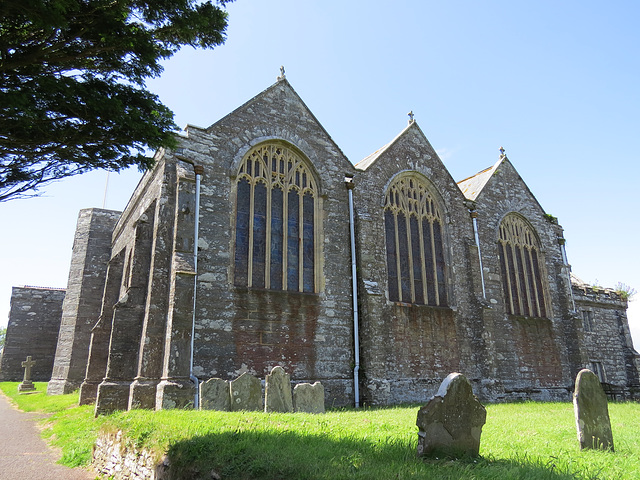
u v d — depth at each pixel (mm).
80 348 27250
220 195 17828
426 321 21625
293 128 20547
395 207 22891
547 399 24578
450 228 24250
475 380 22047
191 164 17562
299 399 13820
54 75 8820
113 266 22062
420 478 5934
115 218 30578
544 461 7117
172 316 15047
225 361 16156
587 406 8625
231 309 16859
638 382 31891
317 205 20344
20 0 7086
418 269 22766
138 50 9133
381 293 20312
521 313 26125
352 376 18688
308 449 7562
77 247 29922
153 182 18906
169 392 14062
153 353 15117
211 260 16922
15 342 37719
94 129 8992
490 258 25484
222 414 11156
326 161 21094
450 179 25297
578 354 26391
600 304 32906
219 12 9859
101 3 8258
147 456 8172
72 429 14125
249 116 19531
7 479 9633
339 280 19719
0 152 8648
